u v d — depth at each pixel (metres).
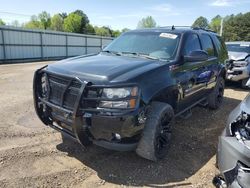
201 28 6.11
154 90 3.45
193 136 4.76
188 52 4.60
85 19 66.75
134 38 4.88
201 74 5.18
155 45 4.51
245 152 2.52
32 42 28.12
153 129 3.46
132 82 3.21
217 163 3.06
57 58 31.86
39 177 3.28
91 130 3.20
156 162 3.75
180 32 4.76
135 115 3.17
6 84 9.64
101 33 70.12
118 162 3.73
